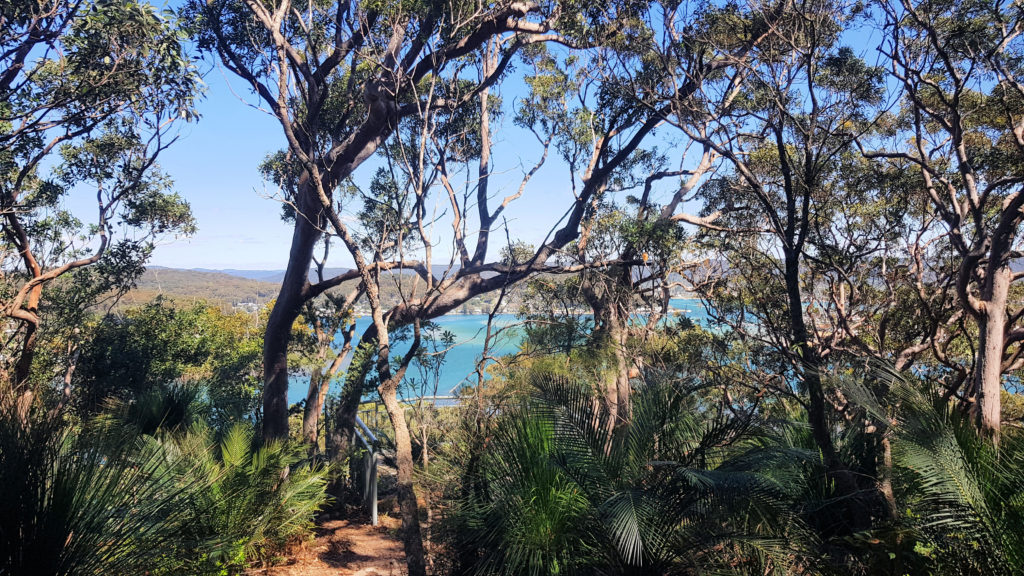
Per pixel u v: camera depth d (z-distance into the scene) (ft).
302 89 23.79
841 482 16.76
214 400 35.06
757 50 25.03
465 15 23.84
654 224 32.07
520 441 15.66
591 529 14.39
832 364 28.12
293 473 25.50
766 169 29.89
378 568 22.24
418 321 20.43
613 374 23.02
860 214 32.07
